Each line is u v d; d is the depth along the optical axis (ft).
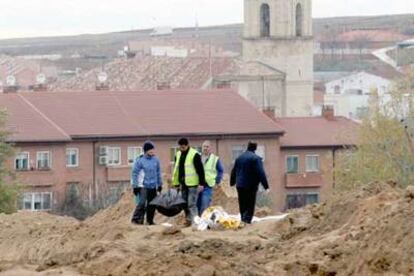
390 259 220.64
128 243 276.82
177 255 254.68
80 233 308.19
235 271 241.14
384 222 233.76
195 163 324.39
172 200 324.80
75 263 266.98
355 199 280.92
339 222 277.03
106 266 257.14
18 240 321.52
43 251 301.63
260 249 262.06
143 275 248.32
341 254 238.27
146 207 329.72
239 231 305.12
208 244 263.70
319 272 233.76
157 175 330.54
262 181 318.04
